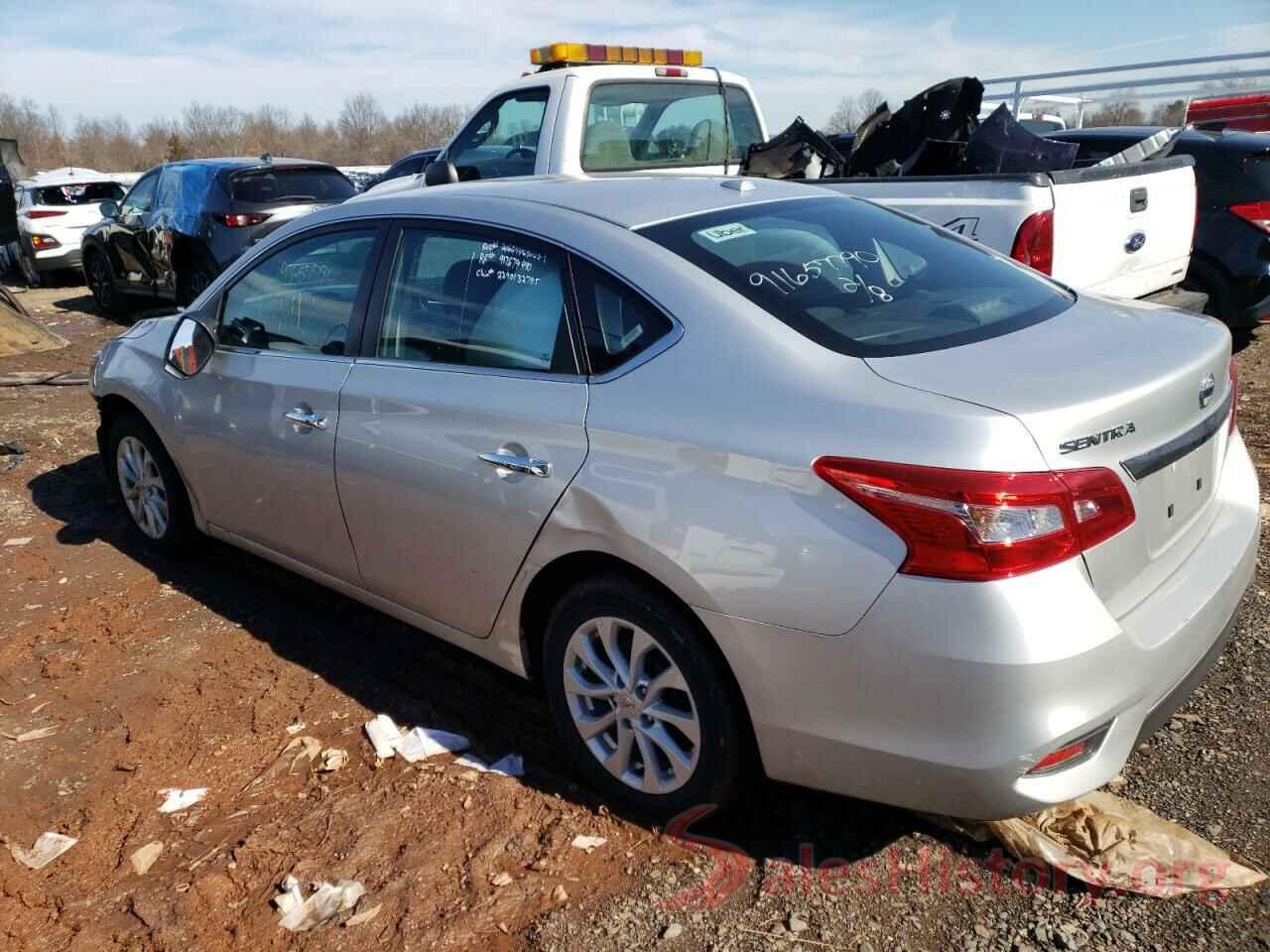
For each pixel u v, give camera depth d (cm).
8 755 314
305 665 363
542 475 267
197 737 321
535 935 234
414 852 263
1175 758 286
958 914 236
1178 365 239
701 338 249
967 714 207
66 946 238
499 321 293
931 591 206
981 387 219
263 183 1020
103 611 410
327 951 233
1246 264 670
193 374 385
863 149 626
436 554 305
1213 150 674
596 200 301
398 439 308
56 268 1483
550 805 280
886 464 211
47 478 575
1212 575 247
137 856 267
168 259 1059
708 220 290
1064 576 206
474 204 314
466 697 339
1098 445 212
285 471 353
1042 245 461
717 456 234
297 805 285
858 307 259
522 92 649
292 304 363
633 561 247
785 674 227
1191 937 224
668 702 260
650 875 252
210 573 445
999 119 559
